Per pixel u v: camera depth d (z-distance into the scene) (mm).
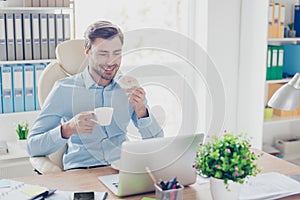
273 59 3656
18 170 3363
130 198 1764
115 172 2039
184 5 3846
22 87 3227
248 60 3732
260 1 3559
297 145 3846
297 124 4023
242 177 1588
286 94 1840
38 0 3178
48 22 3217
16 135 3453
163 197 1598
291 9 3869
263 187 1847
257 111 3676
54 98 2283
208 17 3660
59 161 2426
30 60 3189
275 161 2232
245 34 3734
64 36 3279
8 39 3135
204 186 1891
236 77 3855
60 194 1771
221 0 3682
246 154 1598
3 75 3160
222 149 1613
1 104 3201
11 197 1707
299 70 3680
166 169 1787
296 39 3639
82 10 3523
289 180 1935
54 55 3281
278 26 3629
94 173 2027
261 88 3619
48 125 2270
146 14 3758
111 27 1981
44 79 2465
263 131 3951
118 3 3654
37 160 2248
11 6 3271
